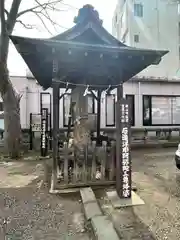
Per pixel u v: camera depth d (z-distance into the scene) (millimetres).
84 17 4480
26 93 10961
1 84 8492
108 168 4949
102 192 4406
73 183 4660
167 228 2994
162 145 11383
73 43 4066
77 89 5992
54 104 4648
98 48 4176
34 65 5348
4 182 5285
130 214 3426
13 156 8383
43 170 6418
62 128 10562
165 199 4043
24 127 10836
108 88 5910
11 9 8430
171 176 5691
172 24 22828
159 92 12570
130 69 5242
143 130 11938
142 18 22172
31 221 3311
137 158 8258
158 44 22141
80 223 3254
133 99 12125
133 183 5031
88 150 4832
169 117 12828
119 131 3959
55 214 3539
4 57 8328
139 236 2797
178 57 22562
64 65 4828
